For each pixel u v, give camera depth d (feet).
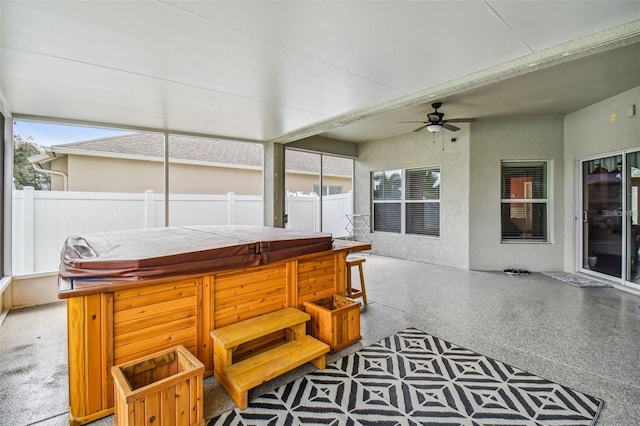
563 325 10.50
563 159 18.17
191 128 16.87
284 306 9.21
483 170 18.94
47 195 13.85
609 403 6.45
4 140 12.71
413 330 10.16
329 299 10.25
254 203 20.72
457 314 11.57
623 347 8.89
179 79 10.12
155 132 16.53
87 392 6.08
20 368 8.10
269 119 15.16
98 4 6.17
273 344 8.89
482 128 18.90
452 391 6.93
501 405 6.44
